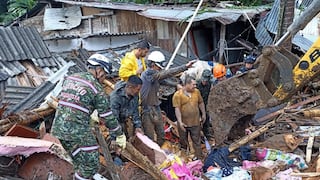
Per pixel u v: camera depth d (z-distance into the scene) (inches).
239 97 207.0
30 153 174.6
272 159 246.7
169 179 210.4
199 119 278.5
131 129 234.7
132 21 610.2
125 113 229.9
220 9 568.7
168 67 343.0
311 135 271.7
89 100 163.3
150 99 261.7
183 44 553.9
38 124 243.6
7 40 382.0
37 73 359.6
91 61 167.8
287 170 230.2
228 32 569.6
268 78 204.7
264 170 223.3
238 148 248.8
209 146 288.4
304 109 298.7
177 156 233.5
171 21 527.5
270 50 194.9
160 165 216.4
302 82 192.9
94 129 177.2
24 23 736.3
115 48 541.3
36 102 277.6
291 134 273.6
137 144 221.9
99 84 166.1
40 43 398.3
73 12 682.8
